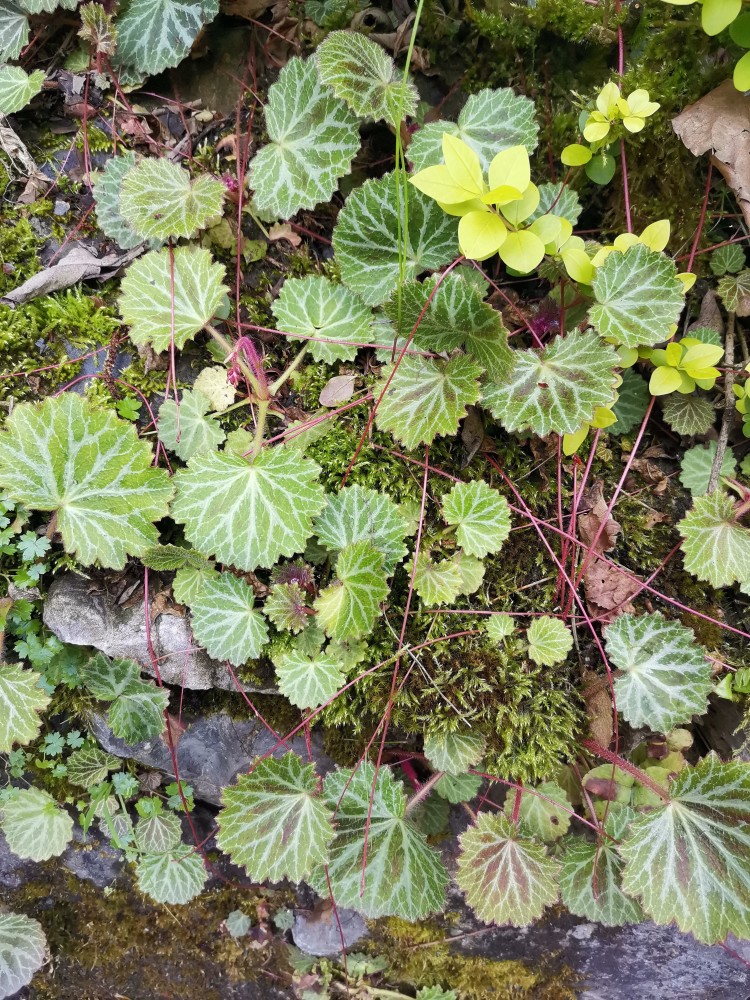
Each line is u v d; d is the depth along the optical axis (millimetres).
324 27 344
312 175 326
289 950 412
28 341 331
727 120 302
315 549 330
